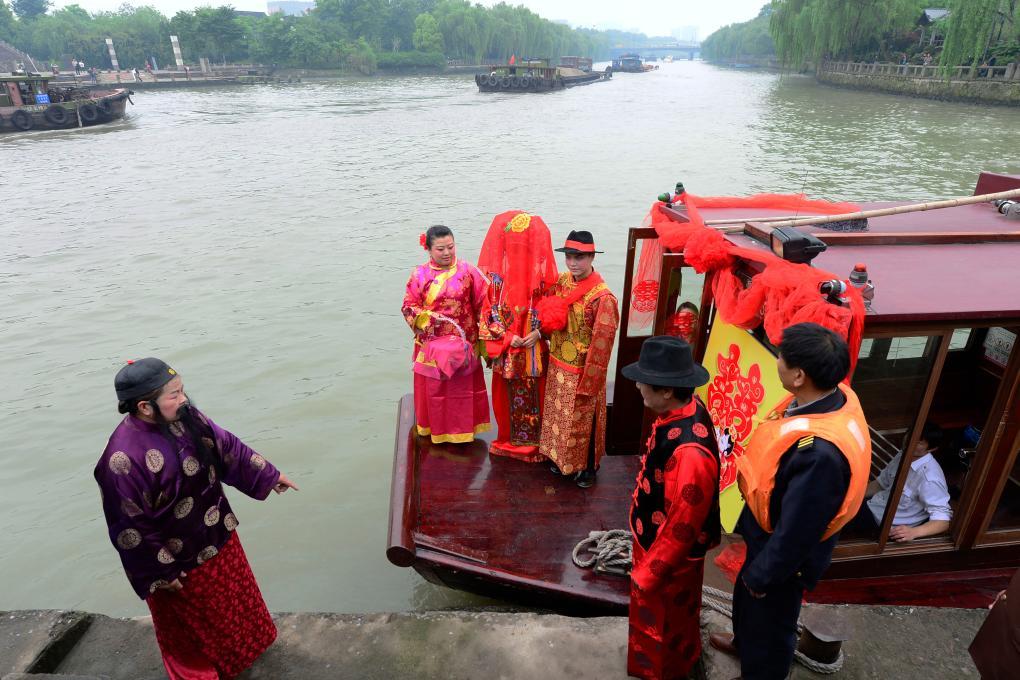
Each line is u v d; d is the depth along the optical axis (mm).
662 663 2629
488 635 3029
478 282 4375
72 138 33281
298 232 15281
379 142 30484
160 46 97312
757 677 2414
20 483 6402
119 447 2301
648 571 2398
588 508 4219
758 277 3119
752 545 2322
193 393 7973
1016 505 3801
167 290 11555
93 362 8852
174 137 33094
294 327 9883
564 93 64438
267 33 97625
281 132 34594
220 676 2797
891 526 3506
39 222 16609
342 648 3008
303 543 5453
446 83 82438
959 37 45625
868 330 2914
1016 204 4562
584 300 3928
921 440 3566
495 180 21141
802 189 18828
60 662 3008
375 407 7641
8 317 10469
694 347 4258
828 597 3463
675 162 23734
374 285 11641
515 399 4570
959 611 2992
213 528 2549
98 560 5406
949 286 3154
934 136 29250
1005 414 3174
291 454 6730
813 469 1965
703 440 2271
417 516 4059
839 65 69125
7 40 99125
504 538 3953
